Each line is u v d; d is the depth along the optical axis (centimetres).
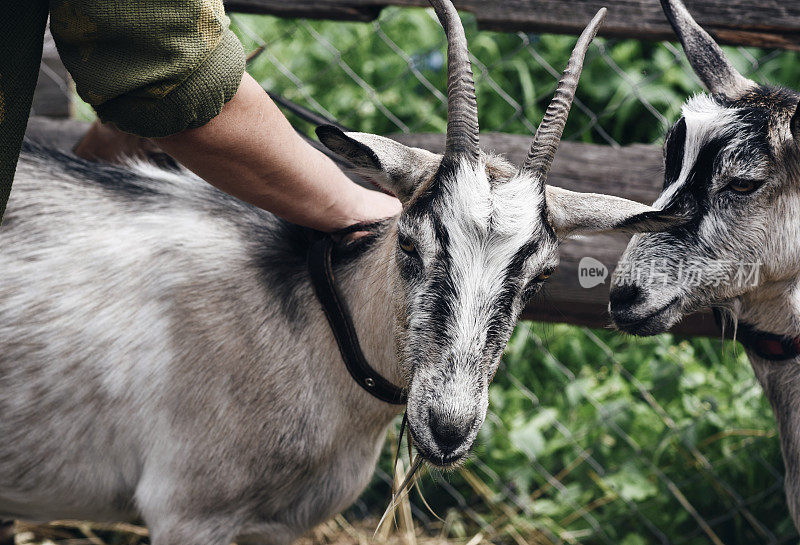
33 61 133
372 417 202
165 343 196
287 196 177
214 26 139
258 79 407
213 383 195
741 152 196
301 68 409
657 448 299
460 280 154
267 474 198
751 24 260
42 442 200
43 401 197
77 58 136
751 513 294
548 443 309
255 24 421
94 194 207
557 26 271
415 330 160
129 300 198
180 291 197
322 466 204
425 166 169
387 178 168
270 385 194
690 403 303
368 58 407
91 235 202
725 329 244
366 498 316
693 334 267
